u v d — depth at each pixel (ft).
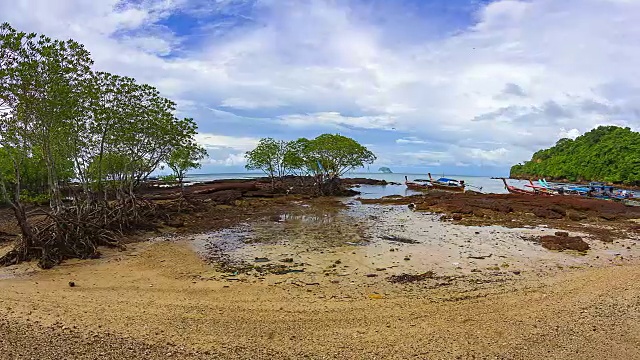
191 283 45.57
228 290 42.78
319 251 63.52
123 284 44.88
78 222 62.18
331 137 174.91
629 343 29.86
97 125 69.92
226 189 165.99
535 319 34.42
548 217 104.78
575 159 388.37
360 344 29.32
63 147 70.28
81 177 75.31
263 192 171.01
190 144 96.84
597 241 73.20
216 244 69.36
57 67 53.52
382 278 48.01
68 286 43.78
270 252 62.75
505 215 107.86
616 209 115.03
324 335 30.89
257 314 35.24
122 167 93.15
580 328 32.48
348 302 38.91
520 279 47.83
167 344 28.66
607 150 347.97
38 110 53.26
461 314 35.63
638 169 300.81
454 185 218.59
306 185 204.23
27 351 26.89
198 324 32.65
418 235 78.79
